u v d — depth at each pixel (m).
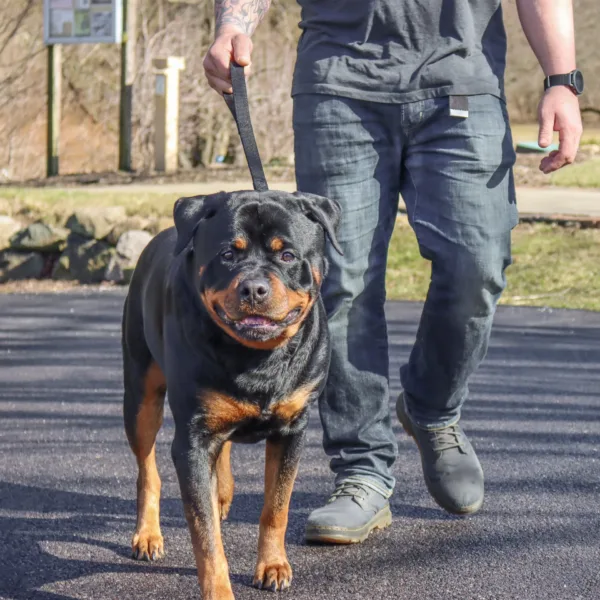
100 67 22.02
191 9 20.58
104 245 12.84
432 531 4.46
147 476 4.25
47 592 3.82
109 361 8.43
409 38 4.19
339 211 3.86
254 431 3.76
